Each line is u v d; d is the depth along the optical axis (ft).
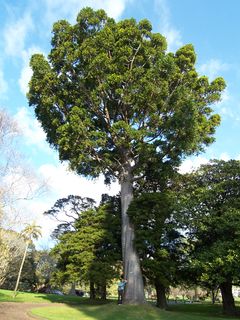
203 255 81.20
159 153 83.51
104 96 86.38
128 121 89.15
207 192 87.97
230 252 76.48
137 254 81.66
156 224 84.74
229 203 87.20
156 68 84.07
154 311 67.62
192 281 94.17
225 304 90.53
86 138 79.92
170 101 86.74
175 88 89.40
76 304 85.97
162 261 84.74
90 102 88.12
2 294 119.24
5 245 50.26
